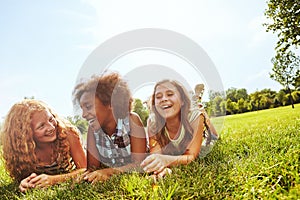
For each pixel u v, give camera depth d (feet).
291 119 13.19
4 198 7.11
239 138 9.50
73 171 8.49
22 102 9.55
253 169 5.82
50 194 6.36
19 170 8.80
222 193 5.02
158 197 4.98
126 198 5.32
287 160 5.86
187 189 5.15
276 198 4.59
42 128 8.84
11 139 8.97
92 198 5.52
